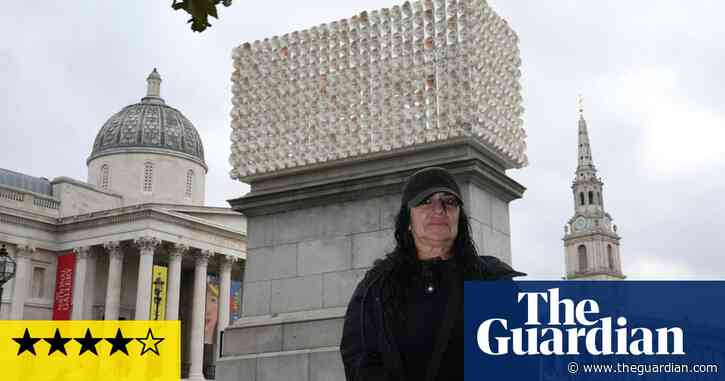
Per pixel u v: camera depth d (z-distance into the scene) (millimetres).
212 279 86938
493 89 14602
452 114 13664
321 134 14945
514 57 15789
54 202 83500
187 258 84062
